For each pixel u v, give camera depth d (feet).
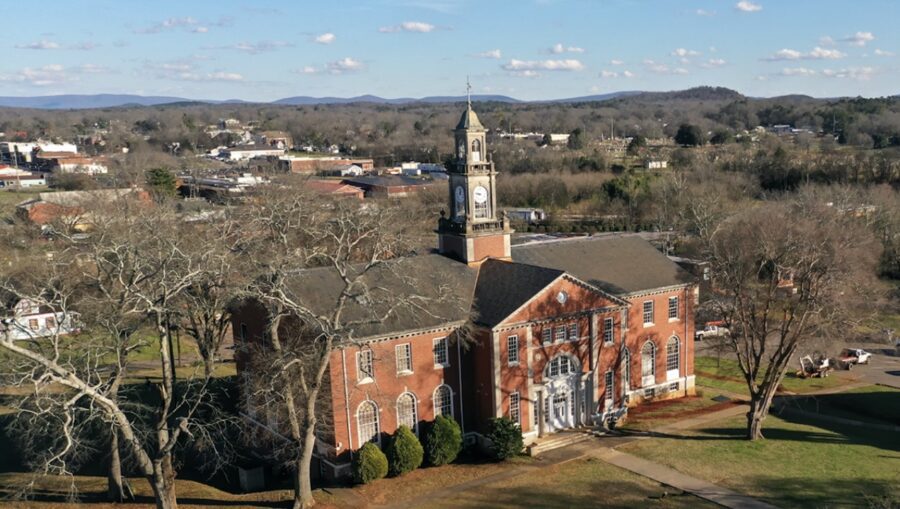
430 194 445.78
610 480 161.79
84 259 176.65
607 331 194.29
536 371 181.16
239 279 161.38
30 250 233.55
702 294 238.48
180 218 250.78
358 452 161.07
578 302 185.68
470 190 194.39
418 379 172.14
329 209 295.28
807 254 177.88
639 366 211.61
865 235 212.43
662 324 215.31
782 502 149.69
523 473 165.99
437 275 186.91
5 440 189.98
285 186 326.44
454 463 172.86
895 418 203.21
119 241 154.81
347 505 149.89
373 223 217.77
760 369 248.32
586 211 474.08
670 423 197.98
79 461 173.88
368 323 154.30
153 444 185.47
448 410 177.68
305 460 145.89
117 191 309.83
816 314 181.88
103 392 128.67
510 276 186.60
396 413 169.68
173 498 136.67
